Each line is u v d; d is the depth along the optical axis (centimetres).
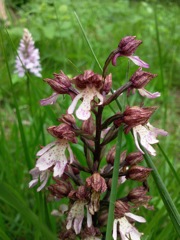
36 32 29
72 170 10
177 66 31
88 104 9
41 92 14
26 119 20
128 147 12
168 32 37
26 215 7
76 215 9
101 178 9
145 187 10
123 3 45
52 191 9
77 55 27
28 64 20
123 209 9
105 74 9
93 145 10
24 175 15
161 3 51
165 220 14
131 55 9
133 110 9
